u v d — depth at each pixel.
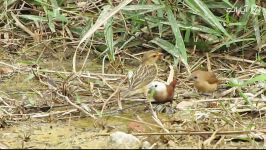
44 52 13.98
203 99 11.55
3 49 14.16
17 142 10.09
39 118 10.98
